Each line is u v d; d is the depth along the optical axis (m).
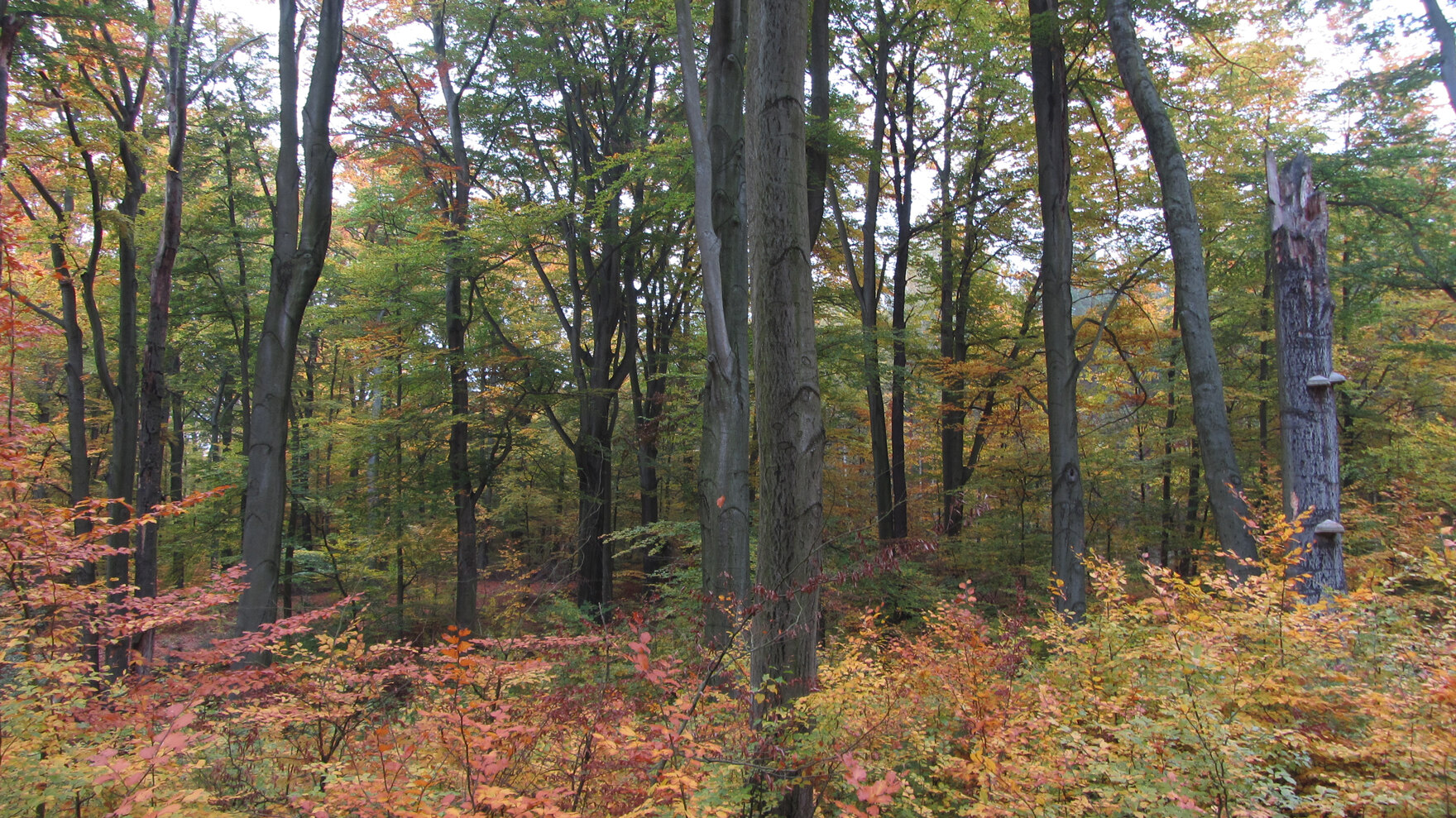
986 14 13.23
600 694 3.32
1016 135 13.84
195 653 3.88
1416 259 11.91
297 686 3.94
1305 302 6.06
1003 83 13.57
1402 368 14.32
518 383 14.20
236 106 15.16
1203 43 13.76
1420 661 3.56
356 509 15.05
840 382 14.05
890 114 14.13
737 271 7.30
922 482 17.20
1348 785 2.79
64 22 8.46
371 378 16.62
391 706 4.07
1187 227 7.48
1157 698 3.46
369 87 14.25
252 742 3.84
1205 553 13.65
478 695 3.59
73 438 10.59
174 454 17.94
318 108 8.70
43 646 3.47
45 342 12.93
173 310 15.72
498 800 2.37
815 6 10.38
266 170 17.45
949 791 3.42
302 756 3.73
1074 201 13.50
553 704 3.19
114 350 16.20
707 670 3.66
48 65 8.52
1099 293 13.12
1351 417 14.16
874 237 12.88
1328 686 3.43
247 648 4.00
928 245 16.00
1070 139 12.91
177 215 8.70
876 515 12.88
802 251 3.70
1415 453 11.07
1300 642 3.55
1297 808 2.69
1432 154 11.91
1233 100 14.09
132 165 10.54
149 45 9.73
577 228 14.67
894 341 12.55
